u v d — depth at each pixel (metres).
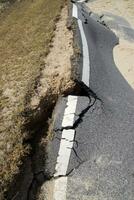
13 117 9.91
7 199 7.42
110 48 16.72
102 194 7.77
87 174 8.28
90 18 20.73
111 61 14.73
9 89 11.97
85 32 17.02
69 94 11.04
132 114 10.38
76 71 11.93
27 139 9.16
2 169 8.10
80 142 9.18
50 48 14.88
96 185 7.98
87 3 27.44
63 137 9.35
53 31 16.98
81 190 7.89
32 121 9.85
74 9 21.09
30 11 24.89
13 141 8.93
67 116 9.98
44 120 10.22
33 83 11.56
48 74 12.20
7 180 7.73
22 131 9.27
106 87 11.76
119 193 7.75
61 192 7.90
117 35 19.61
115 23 21.78
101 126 9.73
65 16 19.55
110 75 12.84
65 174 8.34
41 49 14.96
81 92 11.25
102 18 22.97
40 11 23.28
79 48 14.27
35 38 17.17
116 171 8.28
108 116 10.14
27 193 7.92
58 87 11.15
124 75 13.55
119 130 9.62
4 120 9.98
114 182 8.02
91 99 10.72
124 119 10.10
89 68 12.66
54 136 9.42
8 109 10.59
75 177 8.23
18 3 33.44
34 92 11.02
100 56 14.55
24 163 8.46
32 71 12.74
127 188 7.85
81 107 10.34
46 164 8.67
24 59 14.61
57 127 9.65
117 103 10.91
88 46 15.11
